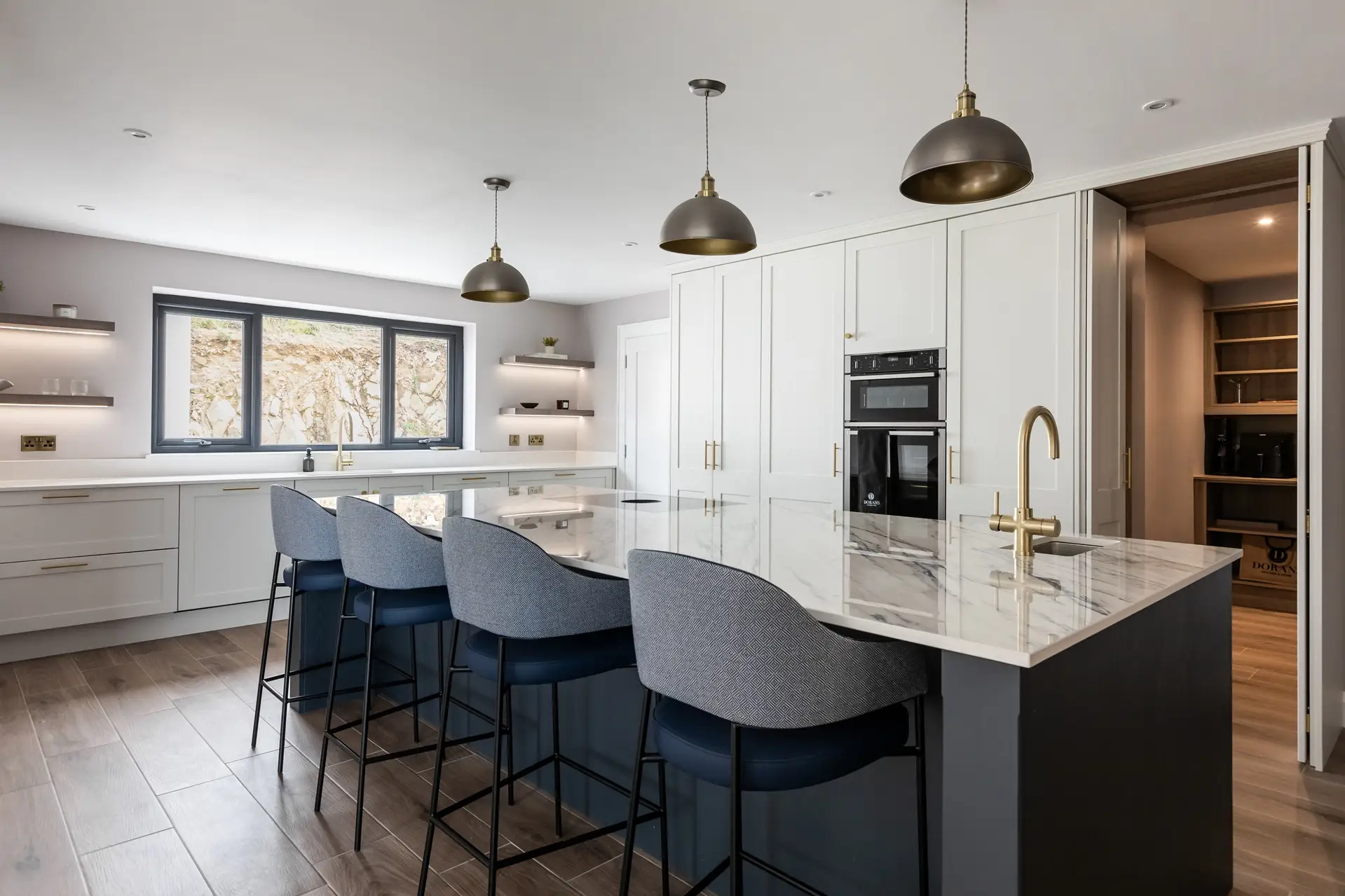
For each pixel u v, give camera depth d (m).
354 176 3.51
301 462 5.50
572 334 7.02
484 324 6.39
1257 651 4.37
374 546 2.28
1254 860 2.21
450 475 5.68
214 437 5.25
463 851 2.20
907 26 2.22
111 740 2.99
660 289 6.20
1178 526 5.71
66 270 4.47
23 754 2.86
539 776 2.59
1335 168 3.10
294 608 2.79
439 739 1.99
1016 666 1.15
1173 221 3.86
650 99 2.71
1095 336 3.46
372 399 5.99
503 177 3.52
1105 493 3.55
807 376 4.50
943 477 3.90
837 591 1.51
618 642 1.93
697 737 1.43
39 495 4.04
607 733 2.31
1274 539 5.59
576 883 2.06
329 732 2.47
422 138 3.07
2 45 2.34
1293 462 5.70
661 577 1.39
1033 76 2.52
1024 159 1.83
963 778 1.21
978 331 3.78
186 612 4.55
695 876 2.06
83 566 4.16
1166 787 1.69
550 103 2.75
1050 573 1.70
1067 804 1.29
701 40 2.31
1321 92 2.61
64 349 4.48
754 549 2.00
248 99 2.72
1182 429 5.78
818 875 1.79
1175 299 5.68
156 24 2.22
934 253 3.95
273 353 5.49
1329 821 2.46
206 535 4.58
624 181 3.57
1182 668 1.77
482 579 1.82
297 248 4.84
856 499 4.27
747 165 3.36
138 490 4.34
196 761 2.80
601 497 3.45
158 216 4.16
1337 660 3.15
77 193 3.77
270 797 2.52
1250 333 6.11
